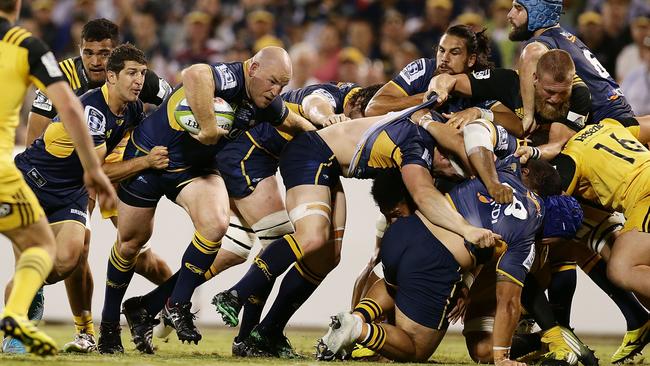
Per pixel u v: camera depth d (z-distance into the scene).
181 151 17.47
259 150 18.72
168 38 40.66
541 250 16.86
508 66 35.62
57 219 17.36
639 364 18.94
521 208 15.77
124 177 17.27
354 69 35.88
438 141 16.94
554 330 17.09
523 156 16.95
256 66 17.09
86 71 19.64
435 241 16.09
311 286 17.95
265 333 17.83
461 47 18.61
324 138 18.06
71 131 13.05
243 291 17.05
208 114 16.66
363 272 19.48
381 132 17.19
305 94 20.09
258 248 25.75
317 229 17.41
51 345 12.56
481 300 17.66
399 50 36.69
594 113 19.42
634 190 17.38
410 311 16.25
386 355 16.38
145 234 17.97
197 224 17.28
